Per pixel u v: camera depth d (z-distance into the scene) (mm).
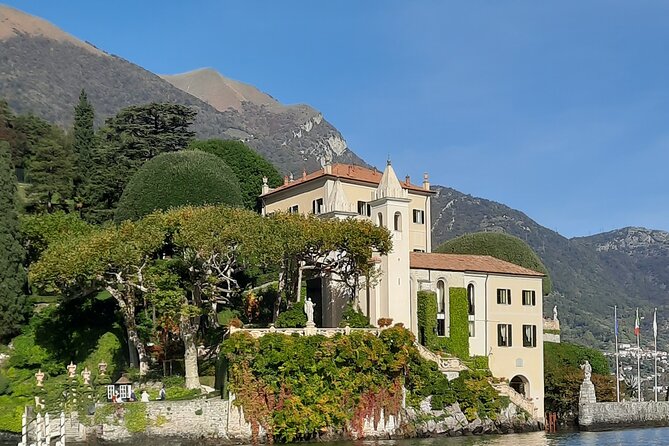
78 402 69062
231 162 118500
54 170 115562
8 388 73312
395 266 86062
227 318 89375
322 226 81062
